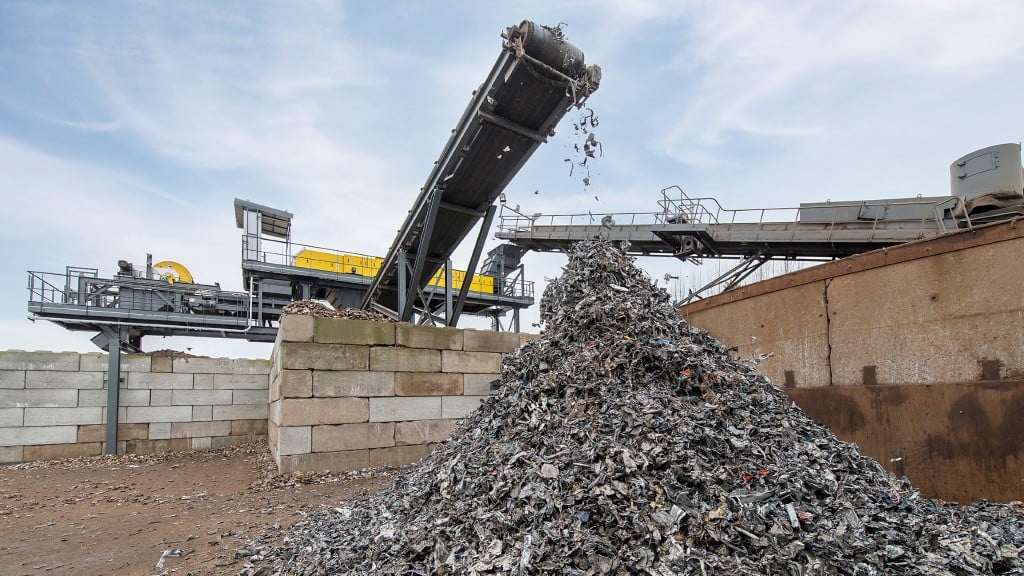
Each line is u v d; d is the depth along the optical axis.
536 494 3.22
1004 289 3.84
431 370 8.55
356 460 7.74
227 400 11.21
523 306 21.55
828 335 5.20
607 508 2.93
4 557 4.30
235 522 5.29
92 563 4.14
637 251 16.09
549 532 2.87
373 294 14.60
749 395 4.30
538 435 3.92
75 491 6.97
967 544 2.77
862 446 4.71
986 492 3.76
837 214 12.38
